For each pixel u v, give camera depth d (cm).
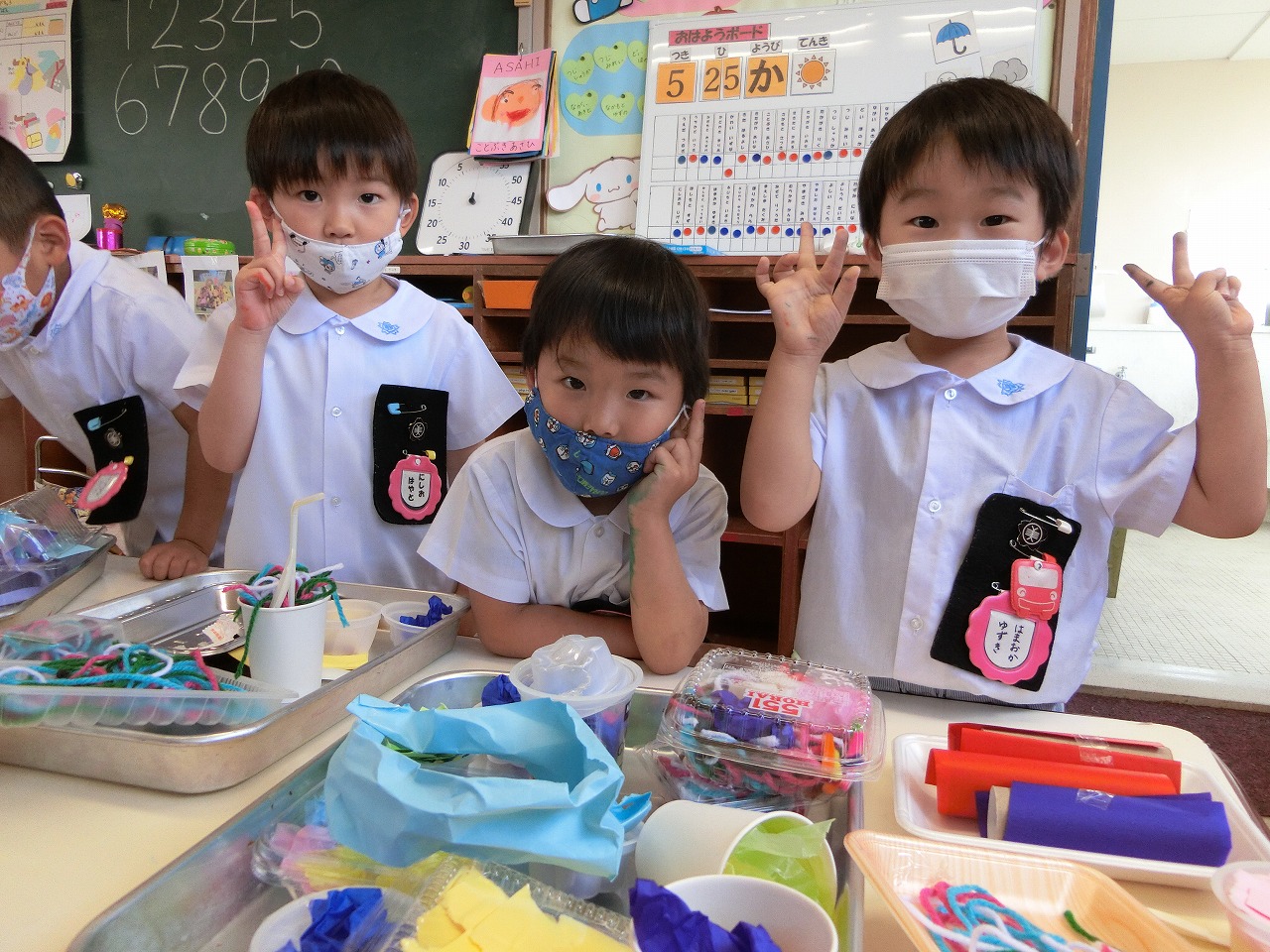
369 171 109
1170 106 502
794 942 43
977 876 50
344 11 243
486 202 229
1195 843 53
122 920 44
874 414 95
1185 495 83
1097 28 197
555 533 94
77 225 273
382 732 53
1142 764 61
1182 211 508
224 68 256
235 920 48
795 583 196
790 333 82
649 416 82
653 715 76
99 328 132
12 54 272
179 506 148
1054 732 70
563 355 79
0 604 92
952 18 201
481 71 230
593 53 225
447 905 42
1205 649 277
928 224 84
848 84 208
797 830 52
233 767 60
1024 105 82
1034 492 87
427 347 127
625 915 45
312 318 121
